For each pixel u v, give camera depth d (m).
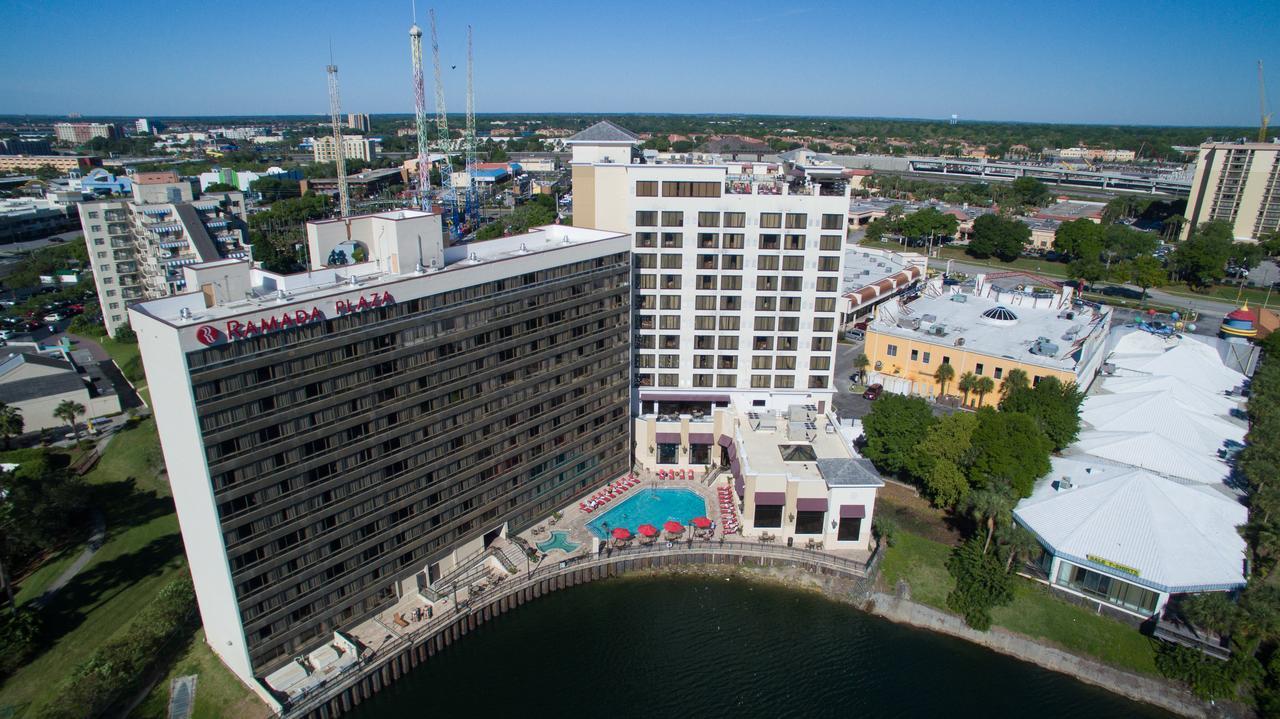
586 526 105.19
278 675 75.00
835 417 117.62
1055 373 128.12
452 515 90.81
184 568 94.69
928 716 77.06
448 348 84.38
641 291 120.88
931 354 144.25
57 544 100.75
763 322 122.50
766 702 78.94
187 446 66.69
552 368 99.12
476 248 104.25
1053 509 95.94
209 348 63.88
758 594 96.12
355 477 78.12
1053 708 78.00
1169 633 81.69
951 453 103.44
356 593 81.94
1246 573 86.31
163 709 72.25
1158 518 90.50
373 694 78.75
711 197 115.81
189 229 192.38
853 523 99.88
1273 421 110.31
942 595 92.50
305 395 71.88
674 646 87.06
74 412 135.00
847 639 88.44
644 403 128.88
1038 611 88.31
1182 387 131.00
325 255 90.94
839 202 115.44
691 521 104.19
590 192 121.50
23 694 74.31
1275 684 75.25
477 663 83.94
